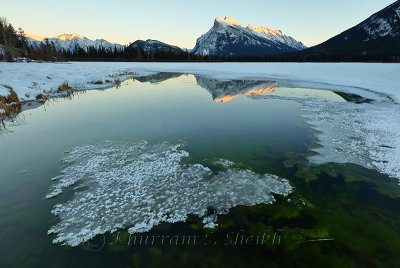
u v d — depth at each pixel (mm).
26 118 12281
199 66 68188
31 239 4219
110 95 19891
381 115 12406
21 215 4824
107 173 6535
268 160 7578
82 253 3947
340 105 15156
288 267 3713
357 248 4098
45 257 3854
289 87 24438
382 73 32375
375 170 6895
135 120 12070
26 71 23609
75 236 4301
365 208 5199
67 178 6262
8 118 12078
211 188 5926
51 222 4648
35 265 3705
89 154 7754
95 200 5352
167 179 6297
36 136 9500
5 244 4094
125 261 3801
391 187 6020
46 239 4230
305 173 6750
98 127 10812
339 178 6484
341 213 5043
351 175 6621
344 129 10359
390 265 3752
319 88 23234
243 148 8516
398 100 15938
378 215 4961
